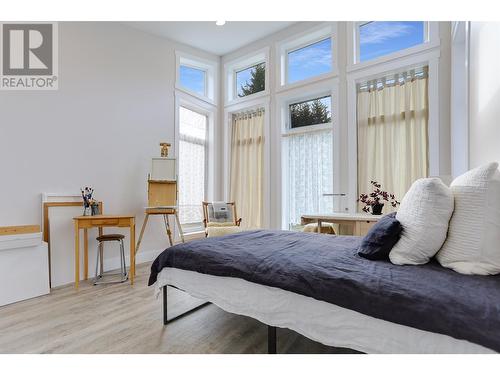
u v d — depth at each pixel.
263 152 4.62
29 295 2.53
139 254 3.88
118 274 3.31
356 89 3.66
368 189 3.52
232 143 5.04
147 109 4.00
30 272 2.56
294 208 4.25
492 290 1.05
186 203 4.67
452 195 1.41
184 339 1.79
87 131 3.33
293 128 4.36
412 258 1.41
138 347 1.70
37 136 2.90
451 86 2.95
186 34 4.28
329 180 3.95
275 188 4.40
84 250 3.16
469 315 0.94
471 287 1.08
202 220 4.90
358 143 3.63
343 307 1.21
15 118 2.75
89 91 3.36
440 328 0.96
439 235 1.36
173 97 4.35
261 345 1.72
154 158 3.83
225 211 4.44
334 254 1.64
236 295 1.60
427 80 3.18
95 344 1.73
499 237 1.22
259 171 4.64
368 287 1.17
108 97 3.55
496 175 1.29
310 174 4.12
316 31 3.99
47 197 2.94
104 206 3.48
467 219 1.30
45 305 2.37
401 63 3.28
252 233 2.49
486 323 0.91
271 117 4.47
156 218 4.11
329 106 4.03
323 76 3.89
